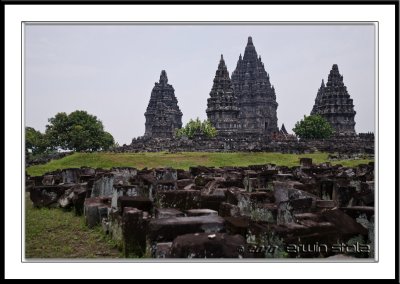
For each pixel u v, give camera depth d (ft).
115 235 40.09
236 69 427.74
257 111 408.05
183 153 183.11
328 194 54.19
